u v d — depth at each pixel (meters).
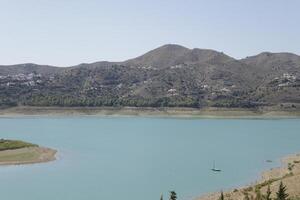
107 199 85.31
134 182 100.12
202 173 111.75
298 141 196.12
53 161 126.12
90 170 114.00
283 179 84.94
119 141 187.62
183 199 85.50
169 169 117.25
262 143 186.00
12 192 89.31
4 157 125.00
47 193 89.00
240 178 105.81
